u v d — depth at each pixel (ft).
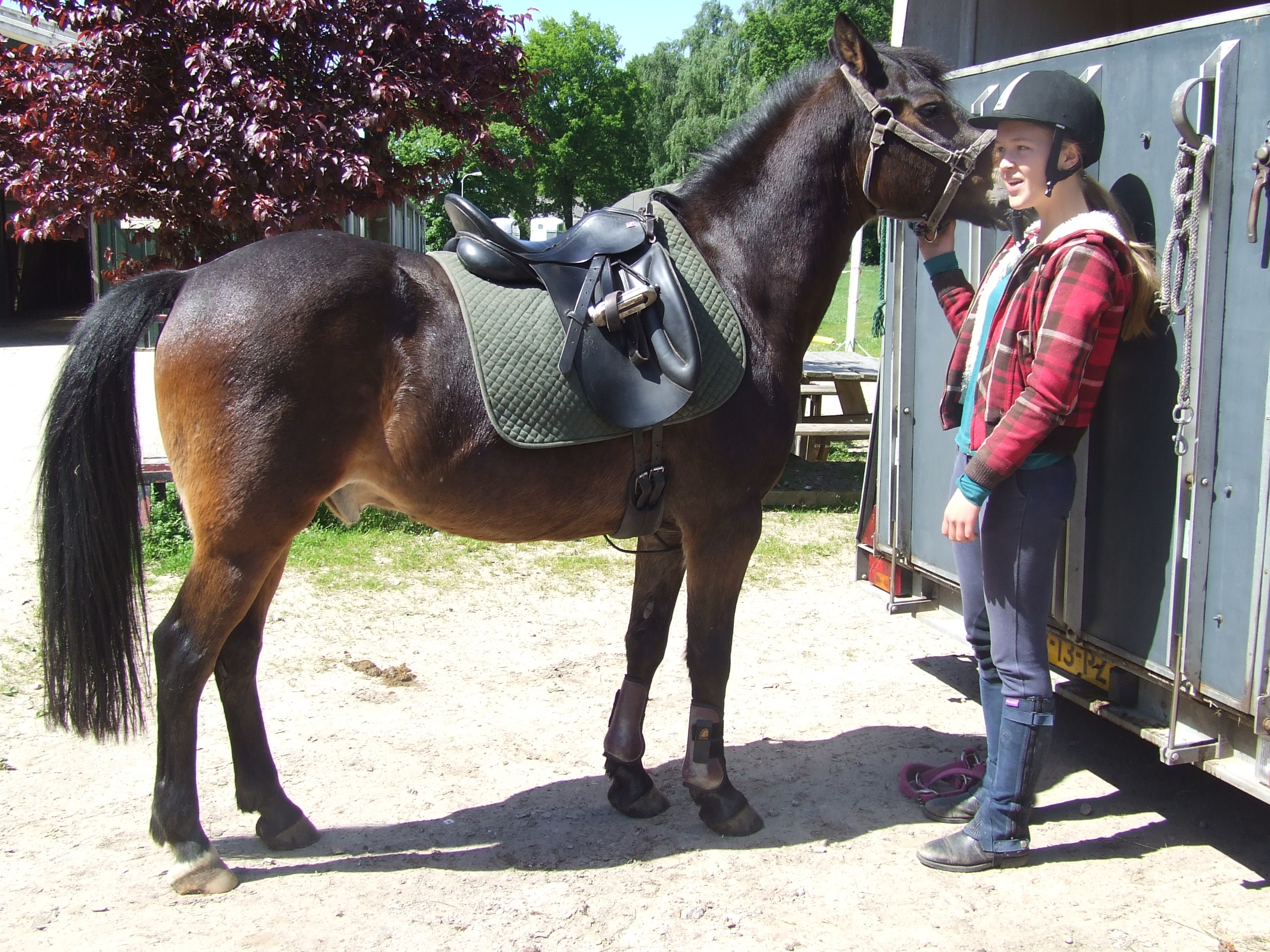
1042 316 7.36
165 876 7.73
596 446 7.76
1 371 31.35
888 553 12.18
